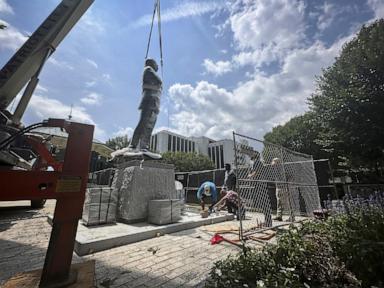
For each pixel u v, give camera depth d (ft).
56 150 31.35
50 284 4.24
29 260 9.25
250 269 6.36
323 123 40.63
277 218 19.30
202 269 8.73
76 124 5.07
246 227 16.84
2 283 7.14
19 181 4.14
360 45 35.96
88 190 15.87
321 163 29.81
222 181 32.91
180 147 199.82
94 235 12.09
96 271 8.41
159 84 23.32
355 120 35.32
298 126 60.90
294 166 20.59
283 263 6.77
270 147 17.81
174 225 15.43
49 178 4.45
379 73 33.76
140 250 11.11
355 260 6.70
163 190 18.52
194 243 12.46
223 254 10.59
